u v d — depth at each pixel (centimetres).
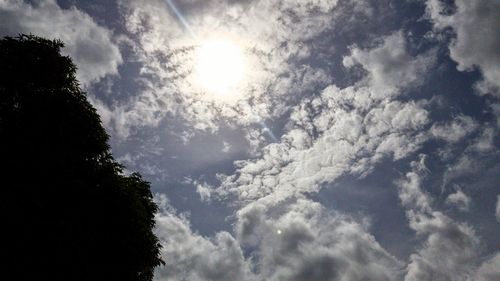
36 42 1368
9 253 982
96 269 1102
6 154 1091
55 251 1030
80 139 1243
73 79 1416
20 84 1262
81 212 1106
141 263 1241
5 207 995
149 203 1455
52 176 1135
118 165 1352
